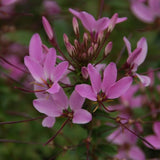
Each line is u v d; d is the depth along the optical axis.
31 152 0.62
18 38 0.61
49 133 0.61
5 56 0.62
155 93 0.55
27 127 0.62
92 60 0.44
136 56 0.43
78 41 0.44
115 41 0.61
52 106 0.43
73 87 0.44
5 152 0.61
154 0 0.60
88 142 0.45
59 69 0.42
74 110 0.43
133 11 0.61
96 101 0.43
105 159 0.50
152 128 0.53
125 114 0.54
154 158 0.54
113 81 0.42
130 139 0.53
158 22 0.61
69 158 0.57
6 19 0.60
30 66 0.42
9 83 0.60
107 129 0.47
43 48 0.44
